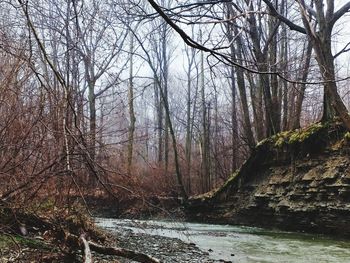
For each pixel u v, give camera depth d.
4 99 6.38
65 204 7.56
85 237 7.32
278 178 19.33
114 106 7.79
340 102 14.86
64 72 5.93
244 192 22.00
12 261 6.31
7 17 5.71
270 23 22.09
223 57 2.49
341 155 16.23
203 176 35.06
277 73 2.76
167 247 12.13
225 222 22.78
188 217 25.66
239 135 29.00
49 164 6.38
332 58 16.45
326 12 17.00
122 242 11.98
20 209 7.09
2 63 6.24
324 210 15.93
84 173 6.81
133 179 7.30
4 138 6.36
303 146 18.09
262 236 16.38
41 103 6.20
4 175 6.16
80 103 6.60
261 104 25.38
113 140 7.45
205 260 10.44
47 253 7.01
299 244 13.98
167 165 32.94
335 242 14.38
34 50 6.00
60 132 5.78
